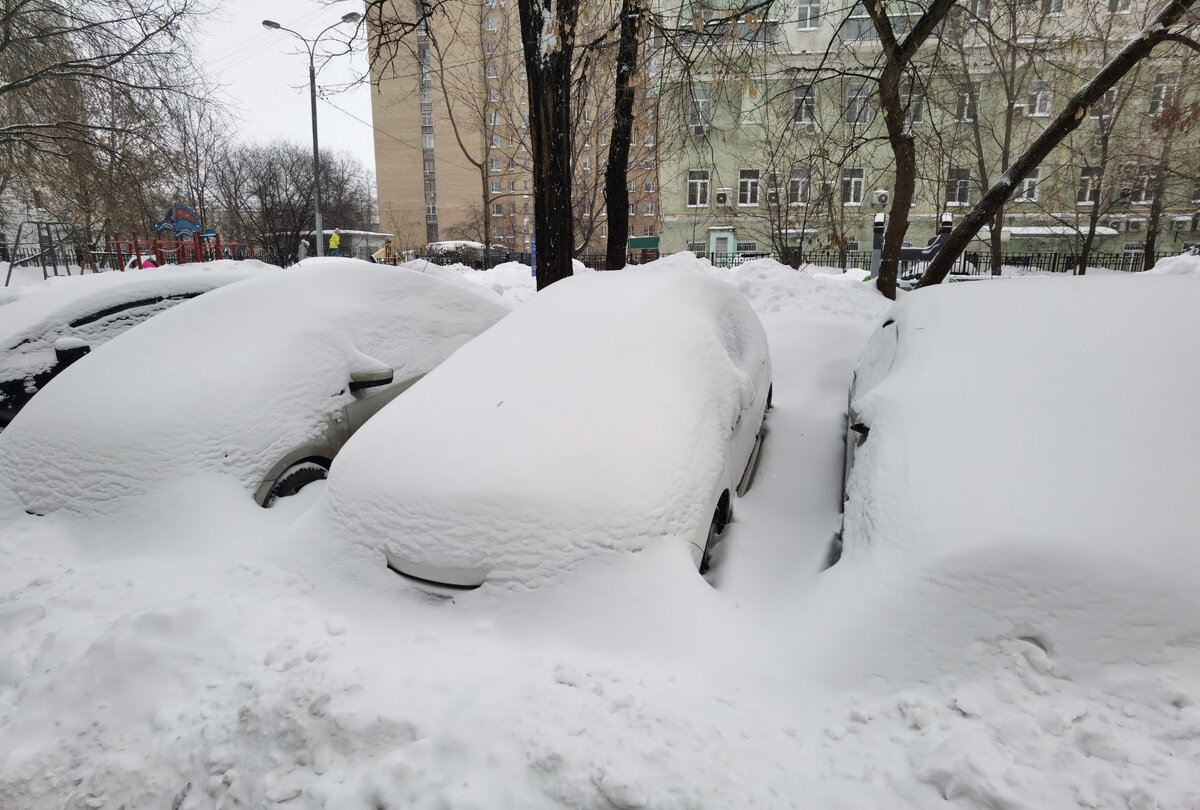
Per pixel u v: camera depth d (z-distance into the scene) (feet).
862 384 13.39
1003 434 8.57
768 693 7.61
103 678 8.27
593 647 8.36
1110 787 5.82
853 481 10.08
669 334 11.64
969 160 77.41
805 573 10.00
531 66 27.17
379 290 16.24
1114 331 9.70
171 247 67.51
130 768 7.22
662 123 45.09
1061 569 7.13
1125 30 59.88
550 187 27.99
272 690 7.72
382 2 30.14
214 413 13.00
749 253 95.09
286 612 9.22
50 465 12.39
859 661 7.56
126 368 13.61
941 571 7.54
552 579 8.84
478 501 8.97
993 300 11.26
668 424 10.09
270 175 104.32
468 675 7.95
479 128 100.58
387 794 6.50
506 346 11.76
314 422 13.91
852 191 95.40
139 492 12.07
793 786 6.40
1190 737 6.08
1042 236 99.86
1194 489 7.47
